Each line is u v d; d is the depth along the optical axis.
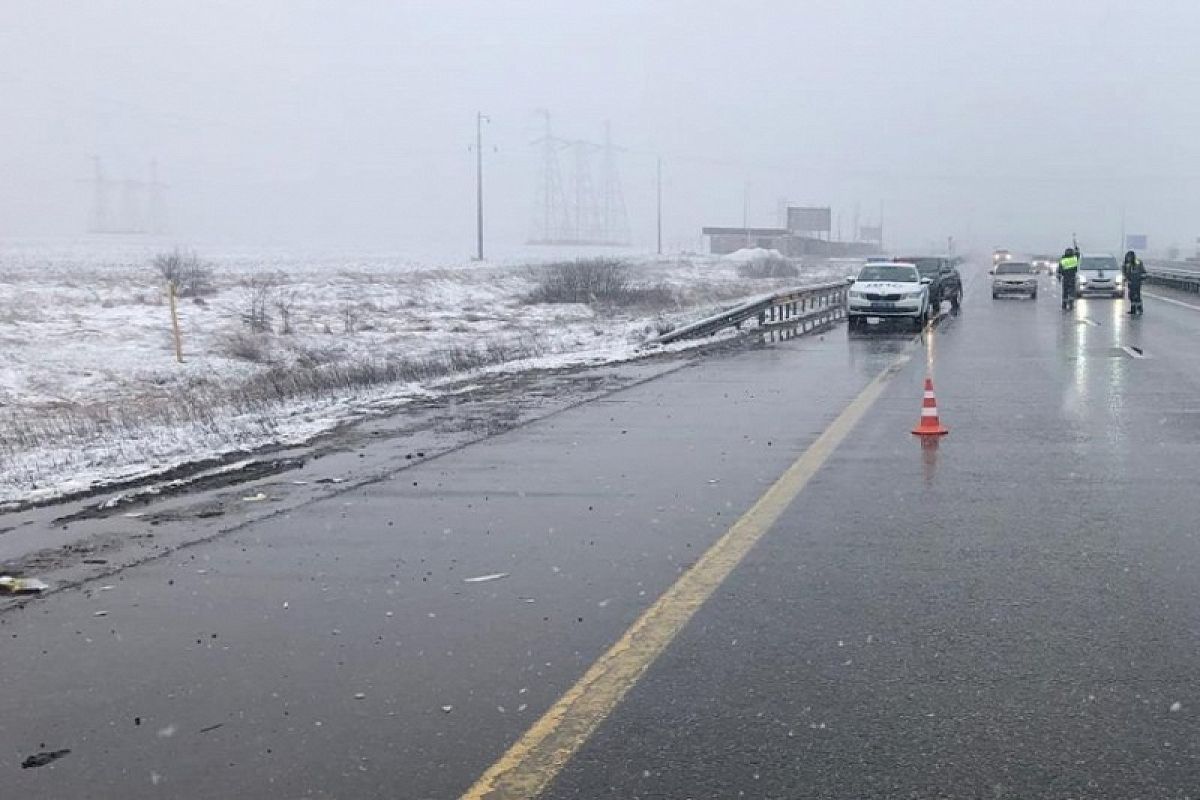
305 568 7.59
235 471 11.36
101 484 10.81
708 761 4.51
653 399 16.47
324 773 4.47
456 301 43.56
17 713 5.16
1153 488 9.62
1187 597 6.54
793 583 6.94
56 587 7.26
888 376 19.06
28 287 41.12
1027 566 7.23
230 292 43.00
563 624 6.25
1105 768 4.40
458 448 12.45
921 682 5.29
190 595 7.02
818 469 10.71
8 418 16.91
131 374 21.98
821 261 130.88
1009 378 18.44
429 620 6.38
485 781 4.37
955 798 4.18
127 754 4.70
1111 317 34.22
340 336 29.94
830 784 4.30
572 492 9.89
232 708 5.16
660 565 7.41
